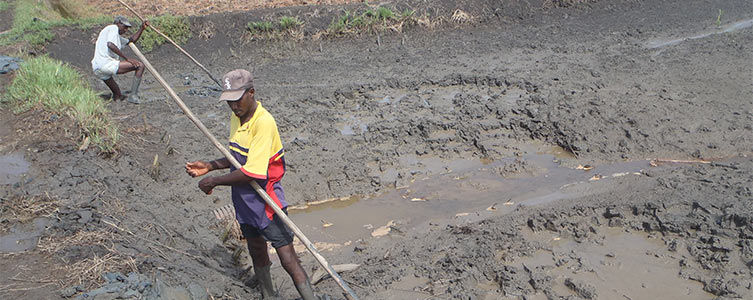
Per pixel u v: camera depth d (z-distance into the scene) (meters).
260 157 3.54
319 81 9.97
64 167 5.96
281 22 12.36
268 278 4.27
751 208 5.51
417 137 7.73
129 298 3.65
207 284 4.22
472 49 11.34
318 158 7.20
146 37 12.11
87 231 4.52
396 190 6.66
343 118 8.40
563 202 6.13
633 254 5.21
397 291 4.76
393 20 12.62
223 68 11.12
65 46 11.98
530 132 7.82
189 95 9.47
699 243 5.25
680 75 9.35
